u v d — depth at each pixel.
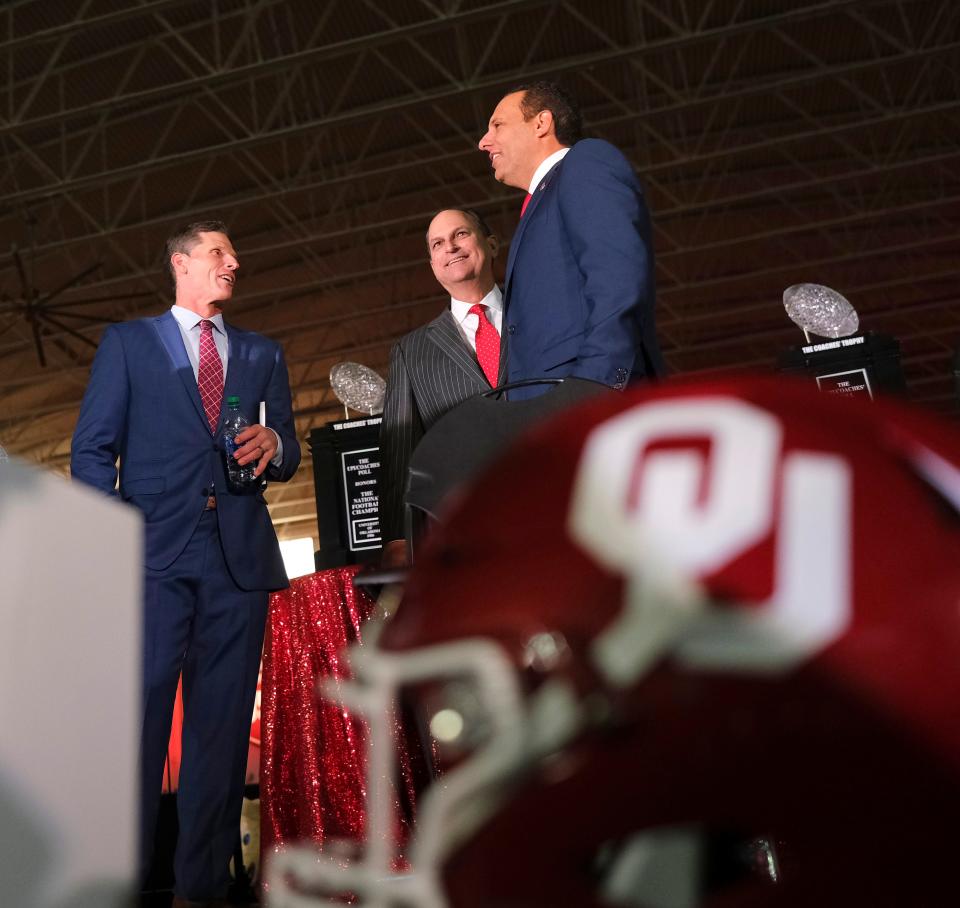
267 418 2.54
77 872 0.46
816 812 0.34
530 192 2.13
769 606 0.34
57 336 14.73
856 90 11.47
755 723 0.34
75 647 0.48
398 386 2.39
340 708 2.45
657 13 10.28
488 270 2.60
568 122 2.15
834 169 13.67
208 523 2.38
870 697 0.33
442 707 0.36
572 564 0.36
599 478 0.37
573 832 0.34
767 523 0.35
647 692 0.34
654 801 0.34
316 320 15.10
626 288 1.67
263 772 2.46
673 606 0.35
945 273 14.41
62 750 0.46
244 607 2.36
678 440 0.37
